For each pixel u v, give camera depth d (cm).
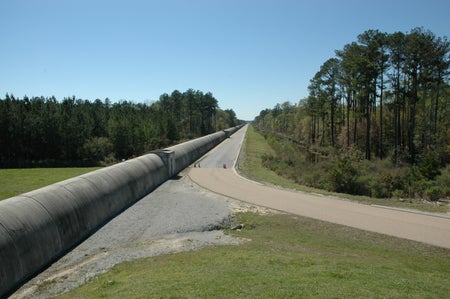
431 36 4128
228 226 1764
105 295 935
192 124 10781
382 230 1659
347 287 875
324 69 6238
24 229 1234
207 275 1012
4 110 4506
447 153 4219
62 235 1442
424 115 5028
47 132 4675
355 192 2758
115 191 2091
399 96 4972
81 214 1639
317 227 1716
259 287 883
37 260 1257
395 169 3575
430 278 1034
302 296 811
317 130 8650
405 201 2378
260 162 4684
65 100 5553
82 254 1405
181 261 1228
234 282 927
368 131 5006
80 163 4750
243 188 2731
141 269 1176
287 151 5756
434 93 5197
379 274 1021
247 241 1505
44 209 1402
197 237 1584
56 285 1111
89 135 5062
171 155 3369
